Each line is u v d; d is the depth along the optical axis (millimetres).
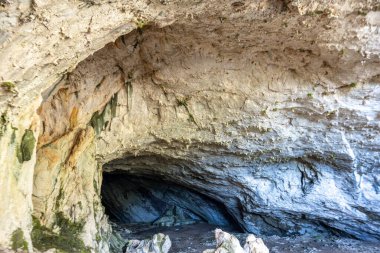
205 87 7387
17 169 4465
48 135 6402
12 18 3334
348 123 8383
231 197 12469
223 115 8141
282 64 6895
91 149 7387
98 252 7008
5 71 3717
